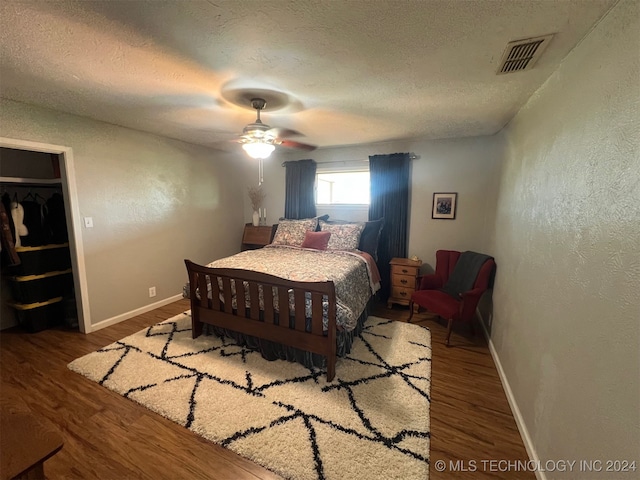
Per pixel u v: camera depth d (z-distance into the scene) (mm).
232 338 2789
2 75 1858
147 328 3080
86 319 2990
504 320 2377
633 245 908
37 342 2801
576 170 1325
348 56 1603
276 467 1511
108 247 3168
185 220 4117
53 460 1546
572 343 1258
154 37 1423
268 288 2352
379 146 4133
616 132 1036
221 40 1450
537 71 1711
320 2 1154
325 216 4410
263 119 2871
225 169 4801
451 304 2902
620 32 1053
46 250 3014
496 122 2850
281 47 1517
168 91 2131
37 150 2576
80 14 1236
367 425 1781
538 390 1571
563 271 1389
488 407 1982
